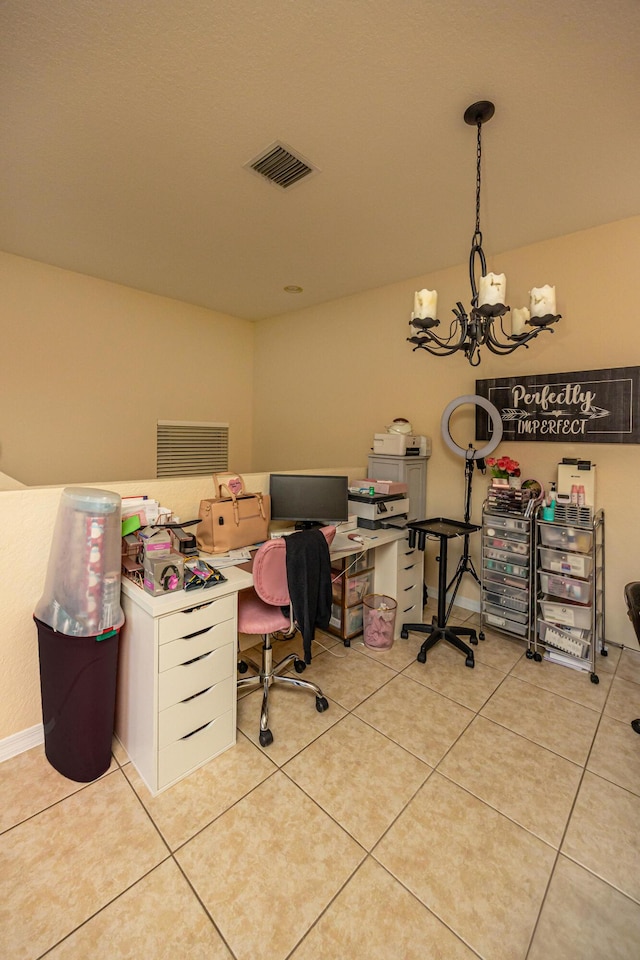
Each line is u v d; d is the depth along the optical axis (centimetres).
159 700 155
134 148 190
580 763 176
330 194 226
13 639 173
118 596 160
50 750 169
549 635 256
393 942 113
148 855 135
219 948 111
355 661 255
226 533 219
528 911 121
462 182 214
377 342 372
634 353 251
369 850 138
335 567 282
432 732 194
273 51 140
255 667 229
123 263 321
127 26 131
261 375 479
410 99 160
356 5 124
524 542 267
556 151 190
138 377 386
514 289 292
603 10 125
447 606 337
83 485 193
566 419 273
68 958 108
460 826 147
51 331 330
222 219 252
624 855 138
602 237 258
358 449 391
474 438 317
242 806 154
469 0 122
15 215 250
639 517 255
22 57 142
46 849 136
